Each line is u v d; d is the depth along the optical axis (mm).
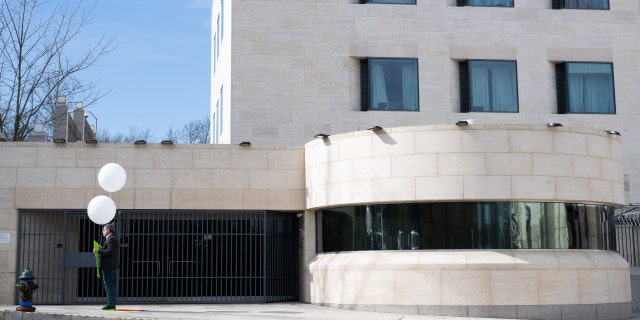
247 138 26797
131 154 22719
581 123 28562
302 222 23141
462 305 19078
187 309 19172
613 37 29281
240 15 27328
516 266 19203
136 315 16547
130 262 22703
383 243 20359
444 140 19766
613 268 20609
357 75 27906
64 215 22391
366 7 27938
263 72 27156
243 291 23031
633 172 28609
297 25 27531
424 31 28125
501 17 28625
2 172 22312
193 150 22859
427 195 19703
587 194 20281
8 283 21891
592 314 19750
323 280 21312
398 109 27609
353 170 20844
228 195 22766
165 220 23203
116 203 22469
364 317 17422
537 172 19719
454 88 28234
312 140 24797
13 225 22141
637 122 28891
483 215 19688
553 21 28953
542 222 19891
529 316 19062
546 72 28609
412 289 19453
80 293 23516
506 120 28047
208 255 23281
